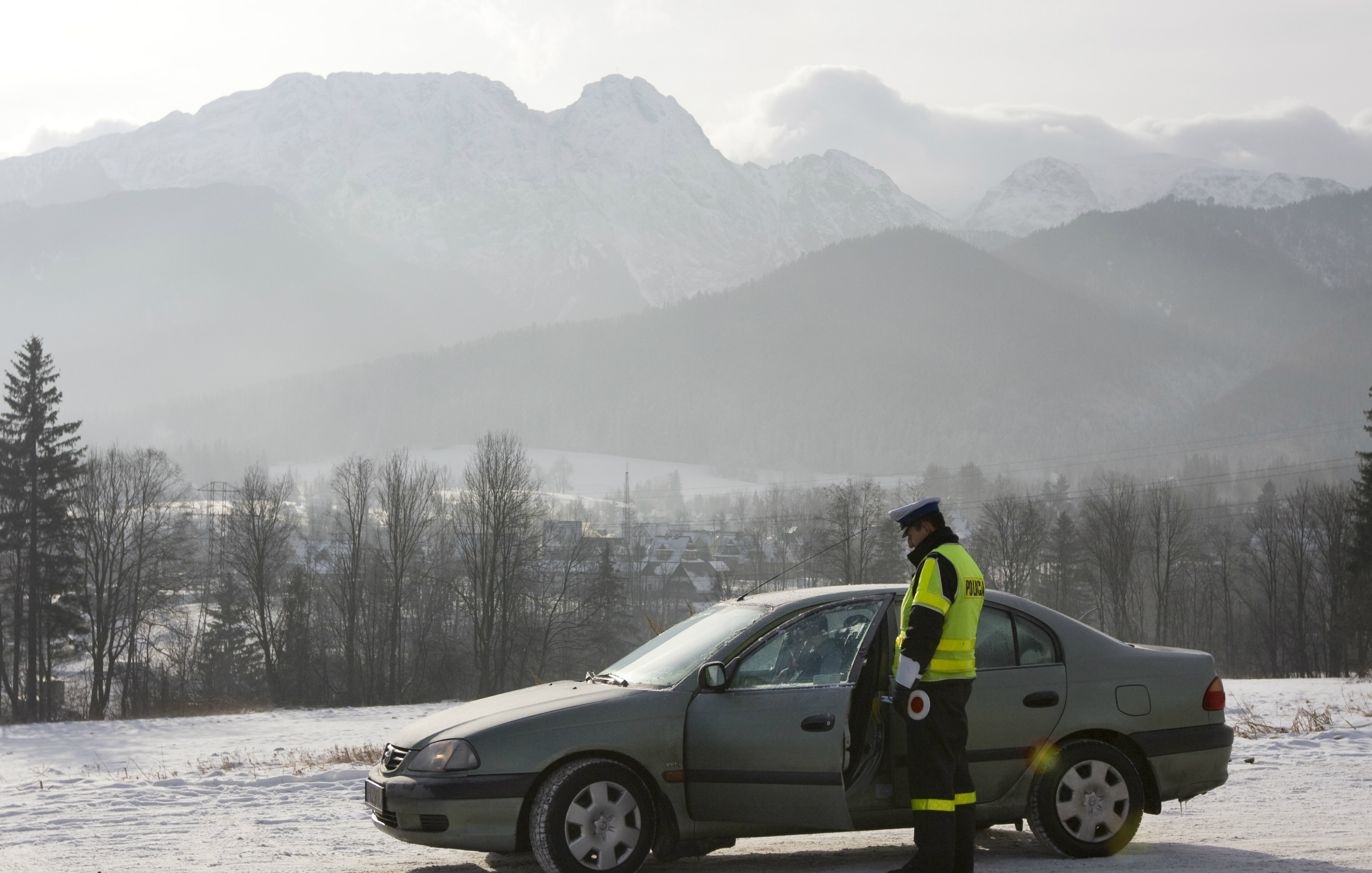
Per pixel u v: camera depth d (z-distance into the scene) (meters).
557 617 91.06
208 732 40.12
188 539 96.94
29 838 12.83
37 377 76.25
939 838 9.02
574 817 9.34
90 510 84.56
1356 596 83.31
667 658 10.58
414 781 9.50
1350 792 14.30
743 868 10.25
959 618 9.25
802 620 10.14
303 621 90.19
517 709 9.89
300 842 12.25
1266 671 123.44
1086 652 10.64
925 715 8.91
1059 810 10.27
